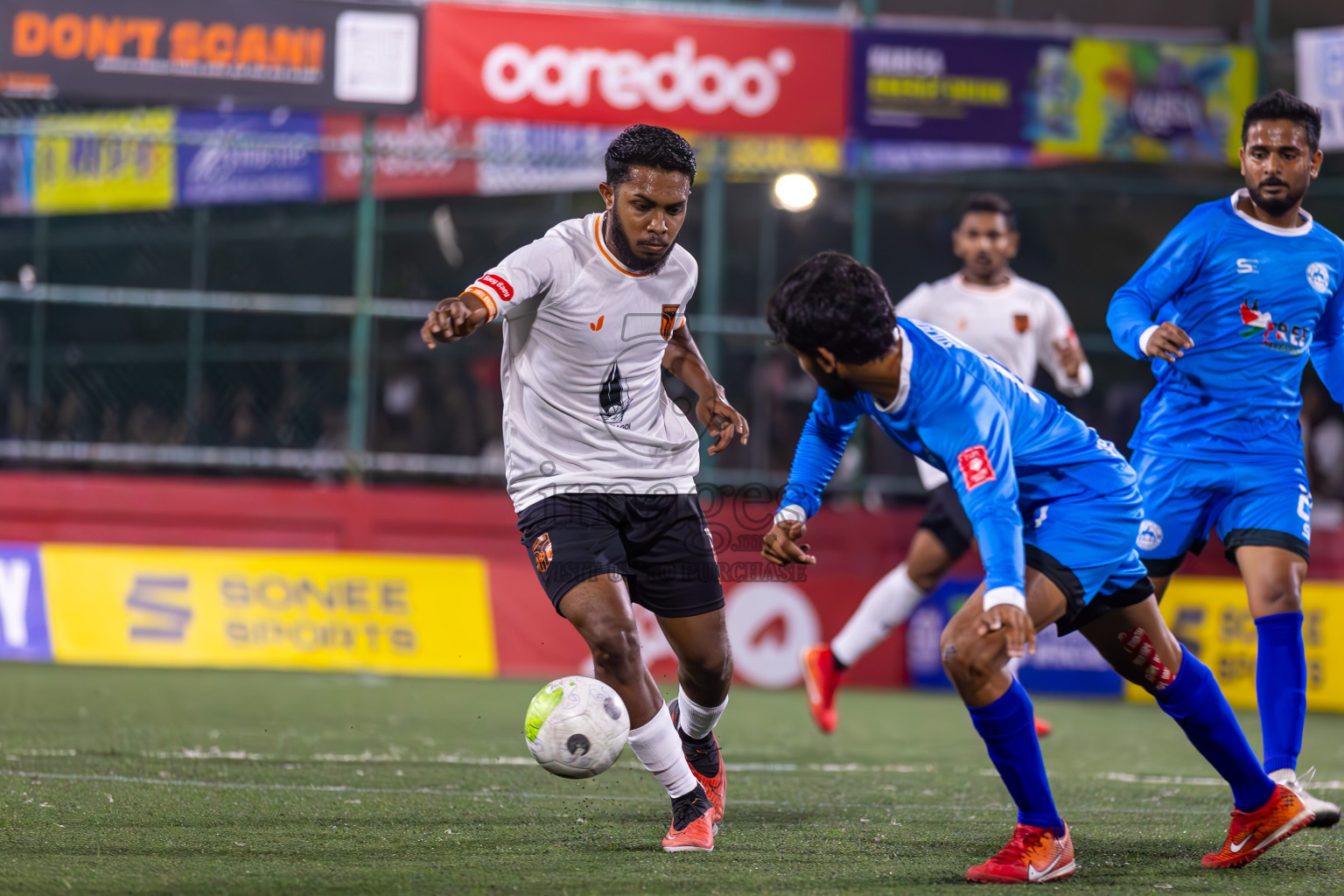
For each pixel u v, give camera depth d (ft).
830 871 41.42
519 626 114.21
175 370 147.13
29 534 112.98
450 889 37.52
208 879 38.37
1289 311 52.95
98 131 110.73
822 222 145.69
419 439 140.05
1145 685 44.16
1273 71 117.08
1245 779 43.09
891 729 86.84
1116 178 120.67
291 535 115.65
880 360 38.65
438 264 149.79
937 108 114.62
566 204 145.28
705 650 46.60
